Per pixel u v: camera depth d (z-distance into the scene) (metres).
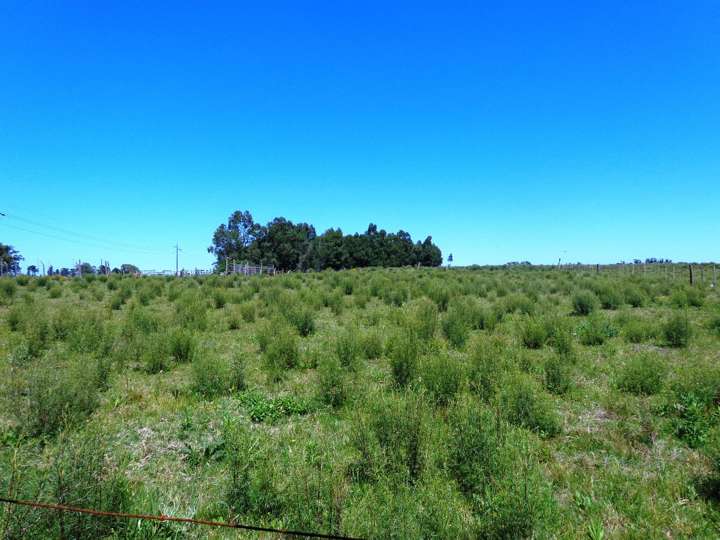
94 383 7.34
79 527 3.32
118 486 3.75
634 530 3.96
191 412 6.81
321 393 7.23
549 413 6.18
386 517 3.59
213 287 26.77
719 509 4.25
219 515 4.16
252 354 11.03
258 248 83.62
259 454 4.87
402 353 8.14
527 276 35.97
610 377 8.55
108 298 22.44
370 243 81.94
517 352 9.59
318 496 3.96
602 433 6.01
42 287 27.06
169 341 10.45
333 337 12.66
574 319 15.40
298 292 23.14
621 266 45.12
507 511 3.65
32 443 4.94
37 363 7.98
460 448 4.70
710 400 6.67
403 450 4.71
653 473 4.96
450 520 3.80
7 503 3.22
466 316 14.29
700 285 23.77
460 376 7.18
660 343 11.44
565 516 4.13
